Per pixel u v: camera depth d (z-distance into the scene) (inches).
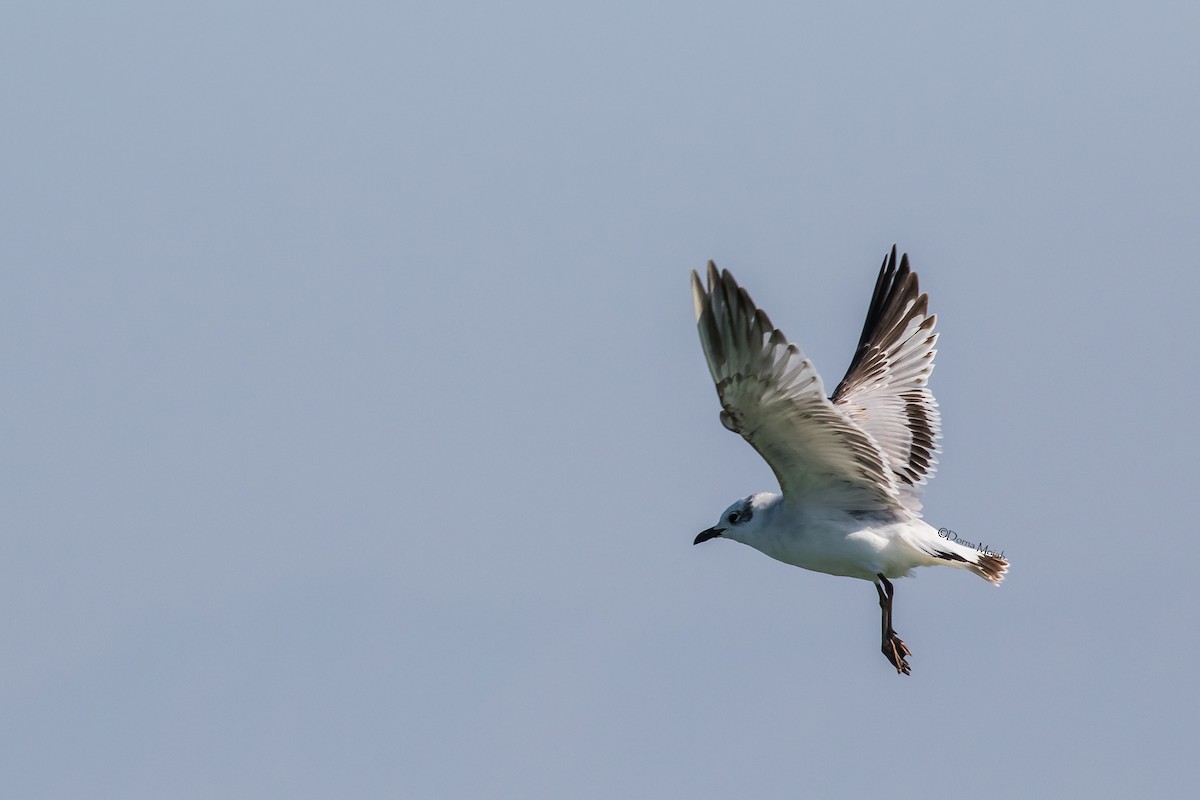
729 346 507.2
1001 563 602.9
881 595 595.2
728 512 629.6
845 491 591.2
